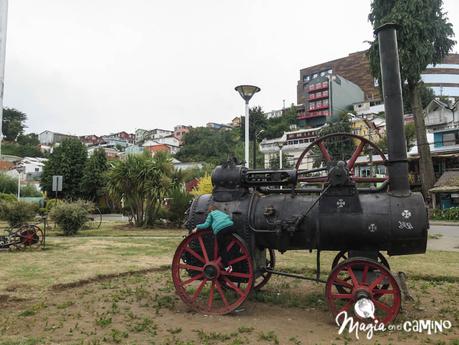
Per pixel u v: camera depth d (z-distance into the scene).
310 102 80.88
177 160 74.81
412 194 5.28
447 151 35.00
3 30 8.56
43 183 43.84
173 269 5.74
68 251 11.21
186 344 4.27
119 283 7.48
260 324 5.04
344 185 5.27
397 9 27.23
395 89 5.46
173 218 20.66
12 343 4.27
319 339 4.50
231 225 5.43
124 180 20.72
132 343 4.34
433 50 27.58
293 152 57.53
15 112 105.44
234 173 5.89
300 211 5.50
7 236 11.57
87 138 133.88
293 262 9.30
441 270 8.35
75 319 5.24
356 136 5.79
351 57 96.44
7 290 6.65
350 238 5.25
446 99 61.75
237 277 5.79
